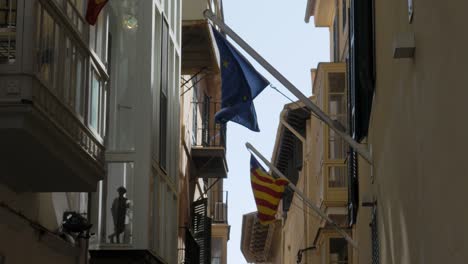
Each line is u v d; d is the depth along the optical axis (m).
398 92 20.88
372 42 28.34
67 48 21.48
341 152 52.12
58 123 20.44
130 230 36.06
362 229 34.62
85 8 23.08
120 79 37.16
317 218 60.88
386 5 23.66
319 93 55.38
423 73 16.58
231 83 29.84
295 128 67.38
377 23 26.80
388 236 24.11
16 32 18.97
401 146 20.52
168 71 41.81
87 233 26.98
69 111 21.23
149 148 36.53
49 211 24.61
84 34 22.94
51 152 20.20
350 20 30.94
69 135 21.11
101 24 25.25
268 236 99.06
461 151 13.16
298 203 72.31
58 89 20.66
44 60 19.83
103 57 25.14
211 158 59.00
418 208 17.89
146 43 37.41
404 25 19.52
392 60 22.12
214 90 72.12
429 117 15.98
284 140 73.81
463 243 13.18
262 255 110.62
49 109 19.89
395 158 21.97
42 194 23.94
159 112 38.84
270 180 41.97
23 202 22.62
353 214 36.03
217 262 77.75
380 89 26.00
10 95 18.78
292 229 79.25
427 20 15.98
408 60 18.70
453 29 13.59
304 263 63.75
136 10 37.62
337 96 52.94
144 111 36.84
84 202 28.52
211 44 50.69
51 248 24.39
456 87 13.42
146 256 36.06
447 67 14.10
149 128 36.66
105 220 36.03
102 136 24.19
